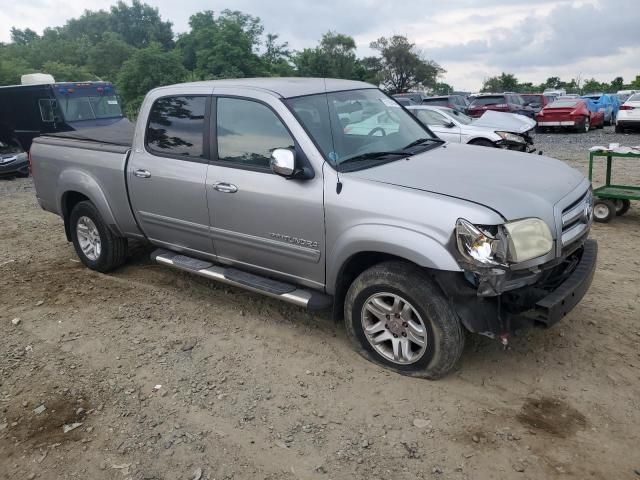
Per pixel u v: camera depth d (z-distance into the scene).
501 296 3.52
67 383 3.96
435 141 4.95
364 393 3.70
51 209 6.30
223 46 49.62
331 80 4.92
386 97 5.16
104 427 3.47
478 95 26.42
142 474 3.07
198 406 3.64
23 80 16.80
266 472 3.05
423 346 3.68
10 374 4.11
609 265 5.78
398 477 2.97
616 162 13.04
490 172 4.02
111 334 4.65
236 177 4.39
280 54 67.44
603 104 28.03
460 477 2.95
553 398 3.56
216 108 4.61
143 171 5.09
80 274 6.10
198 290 5.50
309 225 4.02
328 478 2.98
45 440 3.38
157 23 114.94
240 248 4.58
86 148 5.70
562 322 4.49
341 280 4.06
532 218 3.47
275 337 4.50
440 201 3.47
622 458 3.02
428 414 3.46
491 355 4.07
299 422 3.44
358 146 4.27
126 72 40.22
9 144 16.83
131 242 6.89
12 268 6.38
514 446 3.14
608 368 3.84
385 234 3.59
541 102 28.97
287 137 4.16
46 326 4.84
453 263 3.37
